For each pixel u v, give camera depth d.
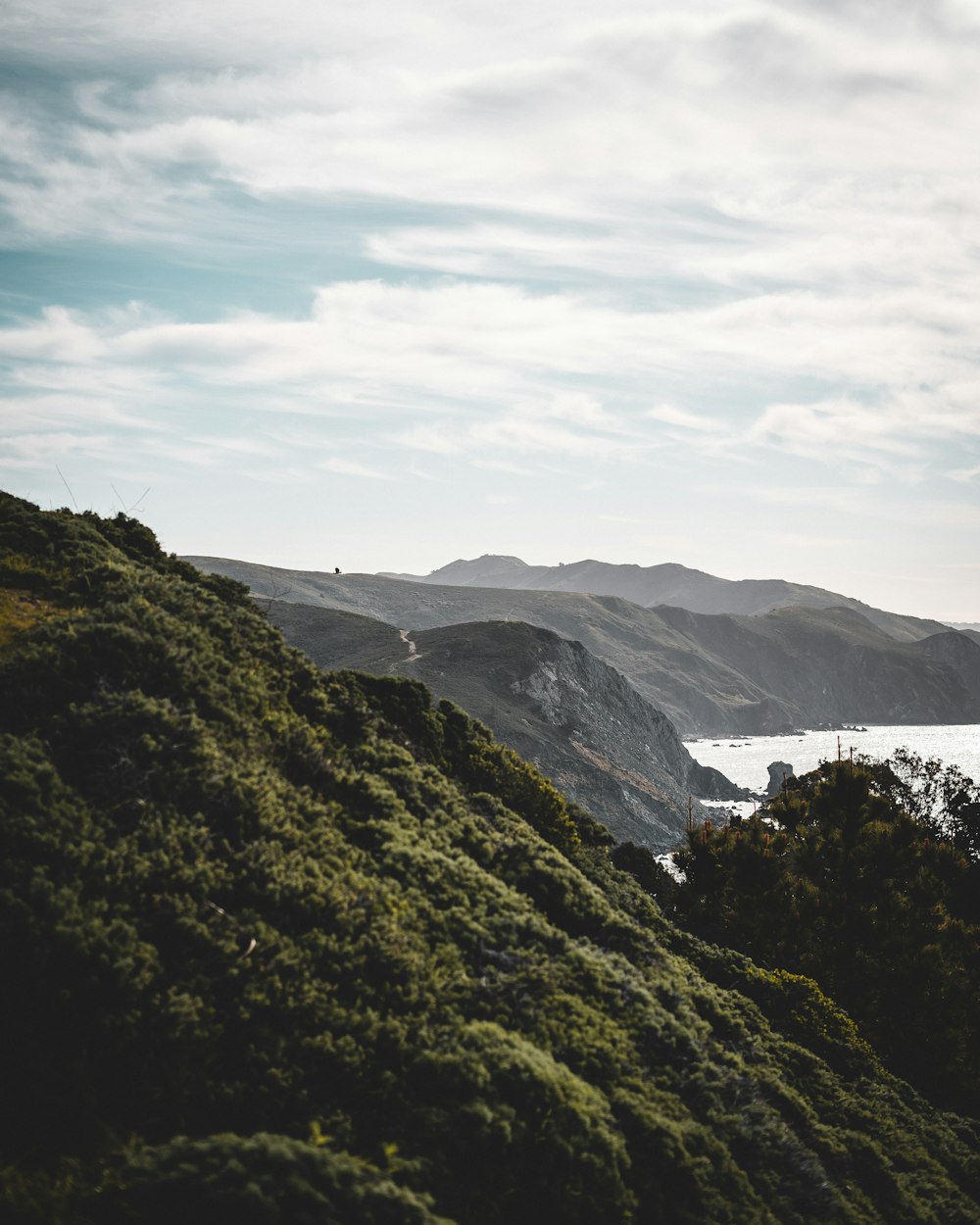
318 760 21.12
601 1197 13.64
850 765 42.22
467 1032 14.97
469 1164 12.85
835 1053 26.70
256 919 14.80
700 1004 23.69
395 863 18.98
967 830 52.94
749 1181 16.84
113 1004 12.33
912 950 35.16
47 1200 10.13
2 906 12.52
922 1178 21.53
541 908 22.42
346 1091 13.05
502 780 31.12
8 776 14.54
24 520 26.06
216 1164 10.57
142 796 15.96
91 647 19.38
